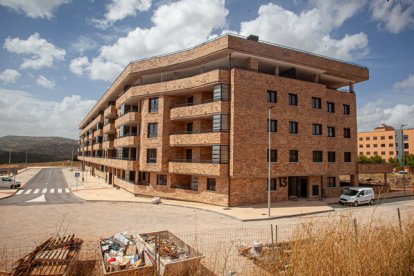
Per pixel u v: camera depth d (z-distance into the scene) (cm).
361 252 441
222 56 2416
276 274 485
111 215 1911
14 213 1939
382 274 431
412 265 455
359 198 2388
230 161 2252
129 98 2992
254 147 2316
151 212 2048
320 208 2202
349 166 3045
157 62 2762
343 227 527
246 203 2328
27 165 9519
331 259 436
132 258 880
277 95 2470
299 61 2559
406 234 527
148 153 2827
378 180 4547
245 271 572
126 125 3356
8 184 3466
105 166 4512
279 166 2427
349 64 2922
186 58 2566
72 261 795
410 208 2223
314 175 2644
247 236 1342
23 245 1203
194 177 2603
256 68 2411
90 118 6881
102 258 881
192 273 720
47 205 2303
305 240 488
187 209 2197
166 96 2748
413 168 6250
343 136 3039
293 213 1992
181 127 2794
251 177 2284
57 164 10438
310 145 2628
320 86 2752
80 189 3447
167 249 856
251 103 2333
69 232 1434
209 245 1155
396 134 8706
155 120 2777
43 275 707
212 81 2334
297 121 2564
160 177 2791
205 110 2394
